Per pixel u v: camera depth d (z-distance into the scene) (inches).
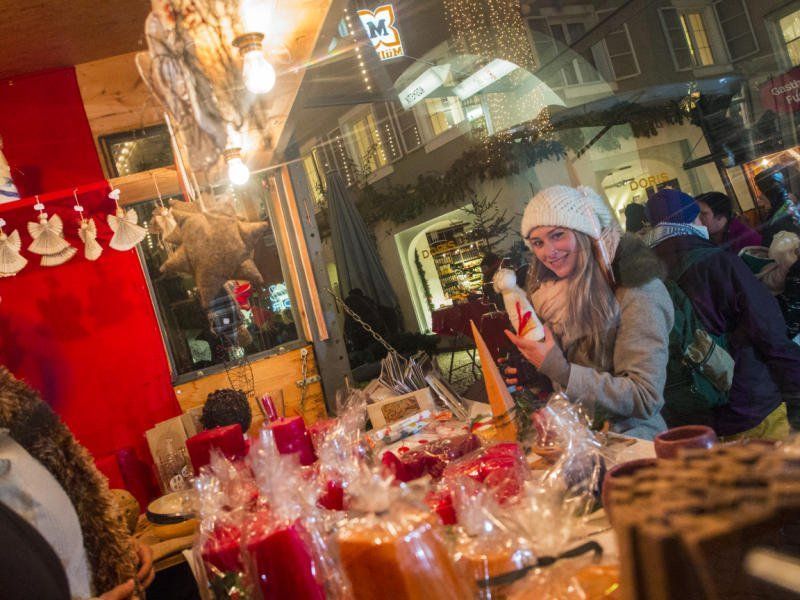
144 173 109.0
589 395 77.4
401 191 363.9
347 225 299.4
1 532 50.2
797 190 116.9
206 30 67.1
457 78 228.1
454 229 348.5
